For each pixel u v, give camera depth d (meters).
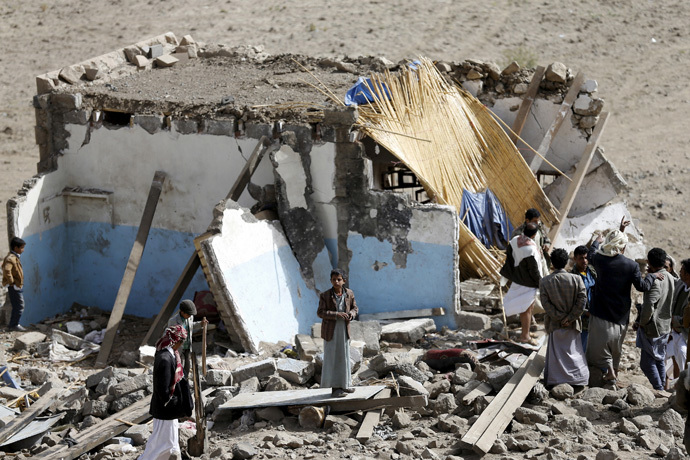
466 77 25.03
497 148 23.92
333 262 22.12
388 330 20.27
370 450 14.52
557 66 24.27
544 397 15.69
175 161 23.25
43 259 24.05
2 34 55.12
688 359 14.43
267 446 14.77
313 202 21.95
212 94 24.25
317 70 26.78
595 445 13.99
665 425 14.38
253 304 20.27
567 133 24.44
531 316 19.78
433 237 20.98
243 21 54.38
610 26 51.28
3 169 40.56
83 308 25.03
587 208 25.05
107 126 23.86
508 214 23.27
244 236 20.62
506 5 54.38
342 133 21.23
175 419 14.01
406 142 22.09
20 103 47.66
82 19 56.69
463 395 16.20
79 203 24.61
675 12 52.38
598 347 16.27
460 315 20.94
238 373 17.84
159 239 23.81
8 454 15.85
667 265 17.88
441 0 55.69
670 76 46.47
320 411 15.62
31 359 21.06
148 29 54.56
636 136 41.19
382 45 49.88
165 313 21.25
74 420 17.36
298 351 19.61
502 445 14.02
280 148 21.59
